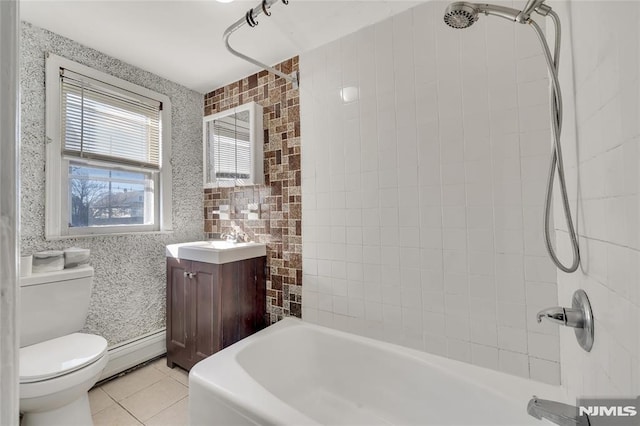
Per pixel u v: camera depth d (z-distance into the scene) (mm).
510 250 1300
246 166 2152
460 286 1414
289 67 2021
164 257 2297
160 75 2275
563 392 1146
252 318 2027
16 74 318
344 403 1596
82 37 1791
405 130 1557
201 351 1907
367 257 1688
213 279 1854
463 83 1398
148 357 2156
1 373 296
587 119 767
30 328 1484
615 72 587
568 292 1040
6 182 304
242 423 1070
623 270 571
